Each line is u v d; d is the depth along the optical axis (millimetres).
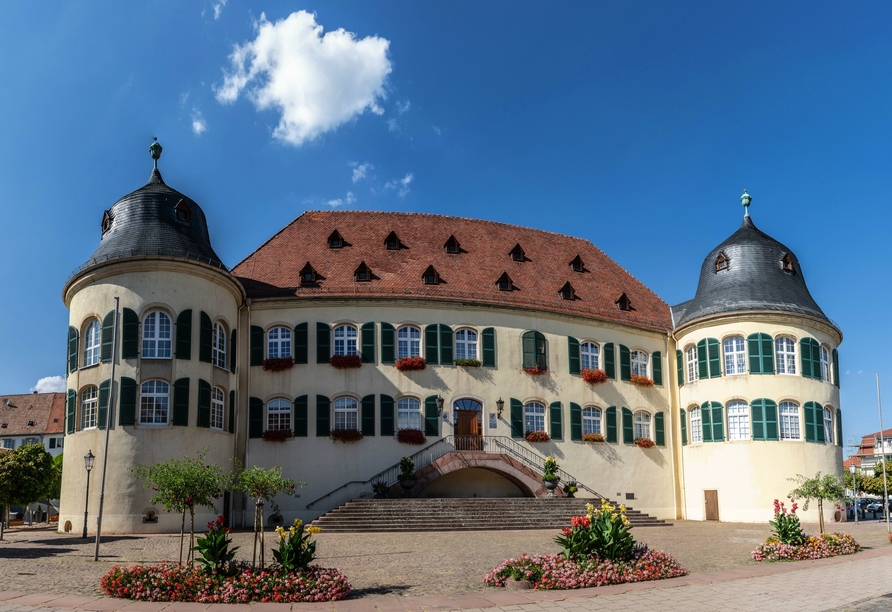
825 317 41312
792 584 16594
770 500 38094
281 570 15914
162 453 30578
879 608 13836
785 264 42062
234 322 35469
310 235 41375
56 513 54906
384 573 18641
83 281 32875
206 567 15750
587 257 47562
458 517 31625
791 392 39281
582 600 14797
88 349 32531
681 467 42156
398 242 41312
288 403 36156
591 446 39844
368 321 37156
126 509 29812
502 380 38469
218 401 33781
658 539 28188
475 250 43094
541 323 40000
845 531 33344
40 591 15883
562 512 33625
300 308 36969
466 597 15195
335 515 31297
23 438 74562
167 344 31781
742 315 39938
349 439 35469
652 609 13828
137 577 15508
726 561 21188
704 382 40906
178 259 32094
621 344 42250
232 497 34500
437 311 38156
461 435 37156
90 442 30953
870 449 98688
